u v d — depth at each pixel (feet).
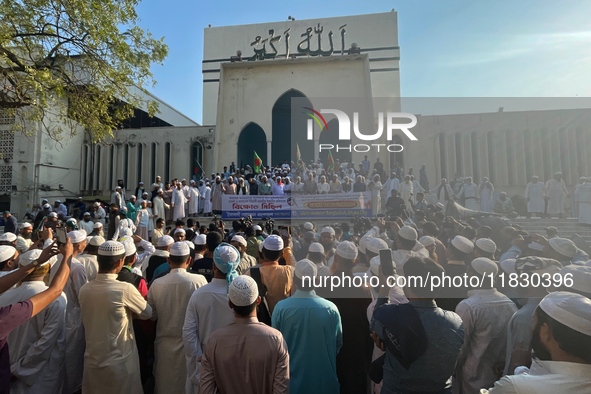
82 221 44.27
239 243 14.64
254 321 7.49
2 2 34.17
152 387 12.77
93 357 9.72
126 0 39.06
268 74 75.31
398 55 106.22
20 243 18.58
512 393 4.96
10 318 6.75
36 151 76.13
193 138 84.99
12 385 9.88
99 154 86.99
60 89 36.04
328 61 74.28
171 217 50.24
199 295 9.92
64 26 37.63
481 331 8.23
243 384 6.99
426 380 6.71
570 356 4.90
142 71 42.04
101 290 9.92
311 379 8.61
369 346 10.52
